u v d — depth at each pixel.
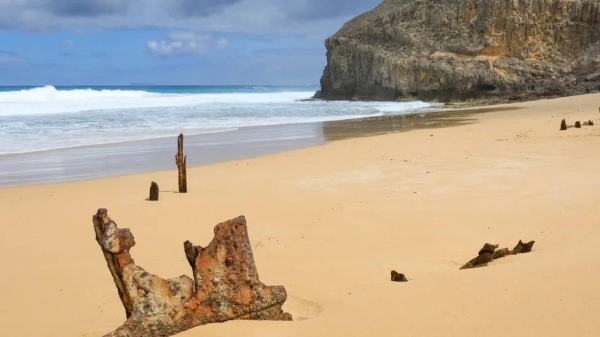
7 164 20.31
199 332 4.86
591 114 31.05
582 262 5.77
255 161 19.42
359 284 6.80
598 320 4.28
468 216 10.04
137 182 16.05
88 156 22.17
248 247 5.32
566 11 56.59
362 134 27.88
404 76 59.72
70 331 5.90
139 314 4.87
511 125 27.42
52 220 11.35
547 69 54.41
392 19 67.06
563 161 15.34
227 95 72.81
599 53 54.19
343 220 10.30
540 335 4.16
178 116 40.44
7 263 8.48
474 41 58.34
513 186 12.34
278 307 5.30
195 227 10.46
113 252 4.94
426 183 13.40
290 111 46.16
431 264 7.63
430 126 30.84
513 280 5.39
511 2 56.84
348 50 67.88
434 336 4.30
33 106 44.78
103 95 58.28
